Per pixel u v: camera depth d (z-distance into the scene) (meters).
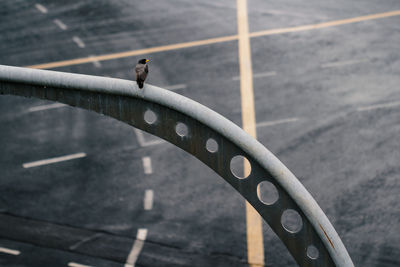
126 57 27.97
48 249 17.77
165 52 28.02
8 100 25.72
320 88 24.44
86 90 6.05
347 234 17.42
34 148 22.66
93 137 22.94
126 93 5.90
